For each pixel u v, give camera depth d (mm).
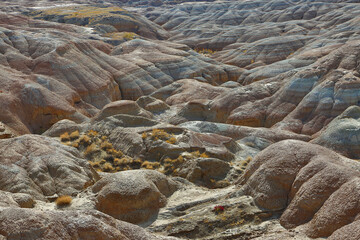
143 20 129000
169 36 128625
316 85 48812
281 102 49062
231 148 30219
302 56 69438
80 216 10578
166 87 63594
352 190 12617
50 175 20188
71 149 23531
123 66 67438
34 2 167125
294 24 112062
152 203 16141
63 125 33250
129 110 38250
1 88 44750
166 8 177500
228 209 15258
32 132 43750
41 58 56094
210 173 23828
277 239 12766
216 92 59812
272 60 87188
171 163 25859
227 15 141625
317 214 13039
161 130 30625
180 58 75938
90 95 55219
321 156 15492
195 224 14578
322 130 42344
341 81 45875
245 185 16609
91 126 33438
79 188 19391
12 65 54500
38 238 9406
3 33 60875
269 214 14820
